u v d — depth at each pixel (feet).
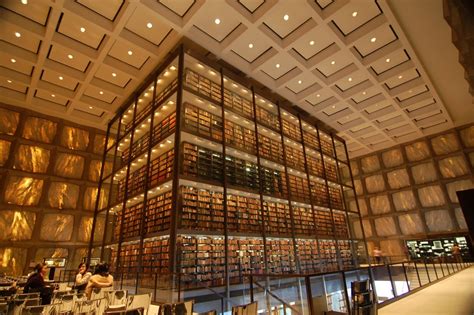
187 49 32.17
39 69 36.04
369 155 70.74
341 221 52.54
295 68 39.24
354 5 30.48
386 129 60.18
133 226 34.19
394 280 18.22
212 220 28.94
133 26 31.30
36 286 15.47
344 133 59.26
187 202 27.94
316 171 50.42
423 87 45.47
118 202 38.01
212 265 27.09
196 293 23.03
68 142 48.14
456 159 56.80
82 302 11.32
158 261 27.32
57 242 43.06
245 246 31.58
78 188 47.50
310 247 41.60
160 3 28.94
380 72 42.09
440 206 56.95
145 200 30.83
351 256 49.57
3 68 37.11
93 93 42.29
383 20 31.94
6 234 39.14
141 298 12.41
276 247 35.55
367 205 68.13
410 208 61.31
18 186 41.73
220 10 29.43
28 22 29.99
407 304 15.52
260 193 34.83
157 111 34.24
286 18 31.24
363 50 37.42
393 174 65.57
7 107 43.11
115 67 35.99
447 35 34.42
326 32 32.96
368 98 48.47
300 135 48.73
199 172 29.91
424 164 61.05
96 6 28.94
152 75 36.99
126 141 43.34
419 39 35.04
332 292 12.96
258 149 36.94
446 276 27.66
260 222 34.40
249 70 37.99
